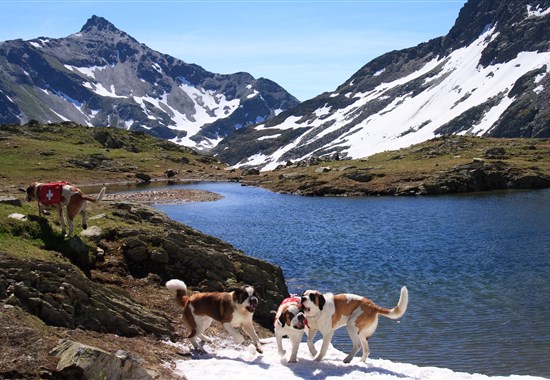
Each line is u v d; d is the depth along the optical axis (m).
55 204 22.20
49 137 129.25
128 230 24.30
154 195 79.50
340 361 17.34
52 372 13.19
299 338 16.80
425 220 57.41
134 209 27.91
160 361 15.98
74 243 21.53
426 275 34.03
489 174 88.31
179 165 127.31
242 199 80.69
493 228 50.81
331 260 38.72
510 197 76.31
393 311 16.86
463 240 45.25
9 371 12.99
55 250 20.92
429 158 109.12
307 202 76.94
